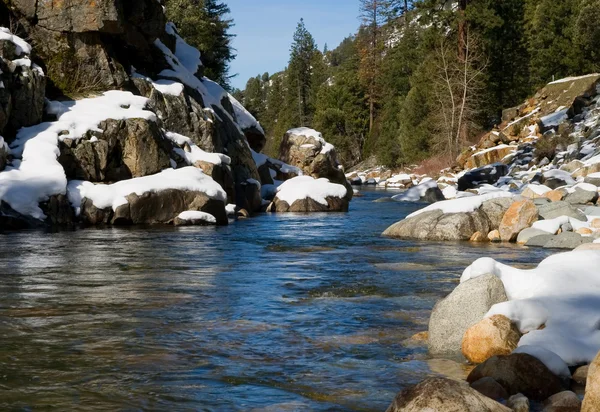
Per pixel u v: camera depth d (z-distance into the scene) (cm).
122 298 821
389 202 3059
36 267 1067
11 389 485
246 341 626
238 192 2473
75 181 1839
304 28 10206
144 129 2009
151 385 498
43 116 1956
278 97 12081
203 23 4616
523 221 1492
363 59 8438
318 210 2536
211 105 2669
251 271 1052
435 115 5544
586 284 655
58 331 654
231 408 454
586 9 5100
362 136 8369
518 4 5719
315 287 909
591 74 4903
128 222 1828
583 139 3400
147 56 2497
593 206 1756
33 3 2172
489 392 468
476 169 3825
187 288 895
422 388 410
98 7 2167
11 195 1678
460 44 5462
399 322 706
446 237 1529
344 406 459
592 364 423
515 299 640
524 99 5822
